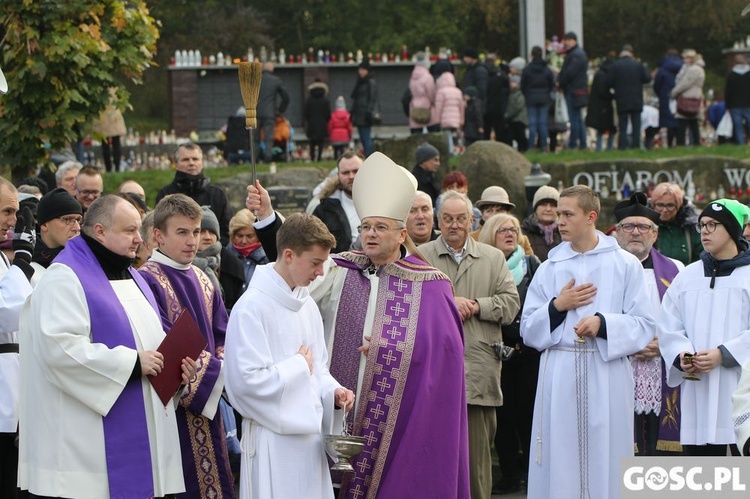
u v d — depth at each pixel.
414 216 11.95
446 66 29.42
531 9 40.03
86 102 18.89
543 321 10.77
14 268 9.98
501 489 12.88
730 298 10.75
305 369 8.52
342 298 9.57
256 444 8.52
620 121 29.30
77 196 13.18
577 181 26.06
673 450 12.12
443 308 9.63
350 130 31.42
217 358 9.66
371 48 57.12
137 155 35.47
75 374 8.34
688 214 13.98
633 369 12.21
